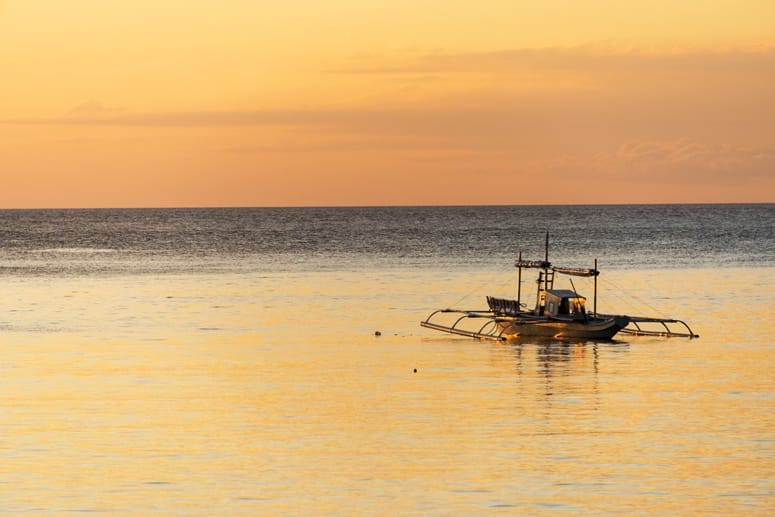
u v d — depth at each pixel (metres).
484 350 115.75
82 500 60.72
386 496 61.47
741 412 81.81
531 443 72.50
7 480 64.19
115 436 74.44
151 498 61.06
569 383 94.56
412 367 103.62
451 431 76.00
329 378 97.19
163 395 88.88
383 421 79.12
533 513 58.78
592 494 61.72
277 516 58.31
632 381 95.38
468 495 61.59
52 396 88.19
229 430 76.25
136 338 124.06
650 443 72.44
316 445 72.19
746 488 62.78
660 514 58.62
